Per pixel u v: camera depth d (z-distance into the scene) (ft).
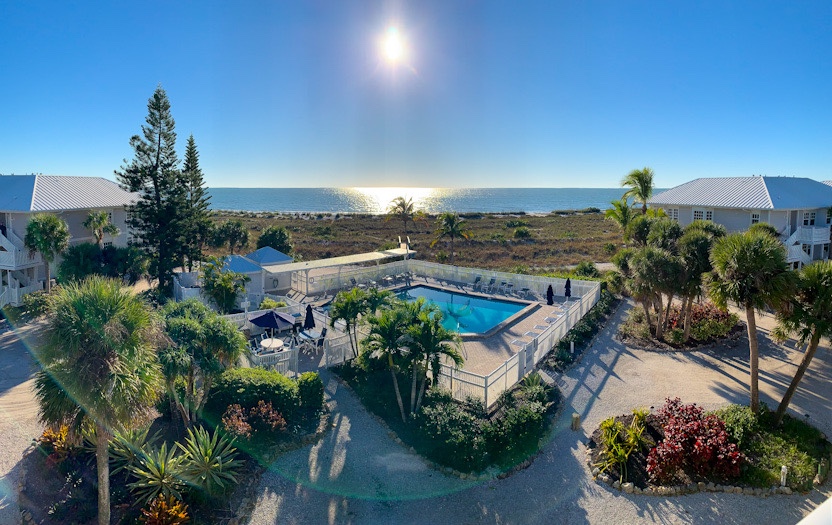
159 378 32.14
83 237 104.78
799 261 100.01
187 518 32.55
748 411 45.55
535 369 57.11
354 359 56.65
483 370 56.75
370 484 37.40
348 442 43.04
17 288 79.71
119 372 27.76
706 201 113.19
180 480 34.55
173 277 97.50
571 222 265.54
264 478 37.81
